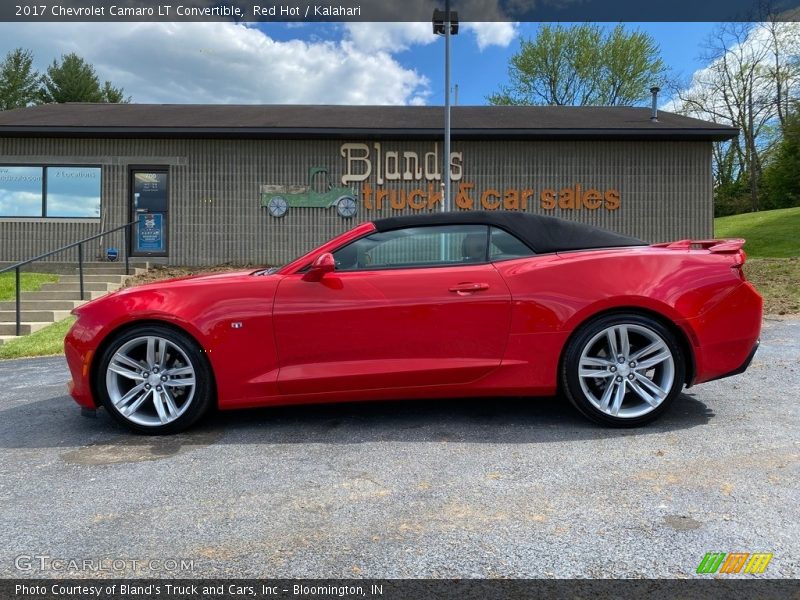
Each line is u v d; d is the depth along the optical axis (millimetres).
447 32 11422
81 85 43844
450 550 2164
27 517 2506
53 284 10812
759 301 3689
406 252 3779
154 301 3645
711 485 2672
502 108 17094
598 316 3566
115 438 3615
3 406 4566
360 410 4105
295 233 13875
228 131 13250
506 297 3566
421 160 13844
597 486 2701
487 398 4355
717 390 4359
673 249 3746
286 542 2252
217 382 3602
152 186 13836
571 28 37000
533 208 13797
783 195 34250
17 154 13594
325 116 15023
